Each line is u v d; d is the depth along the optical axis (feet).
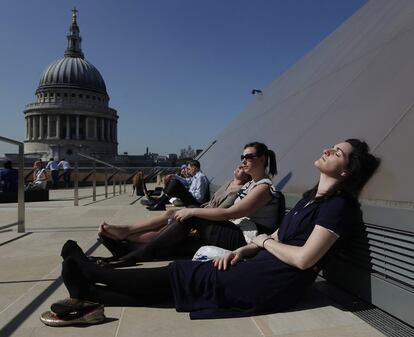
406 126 10.60
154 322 9.61
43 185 50.21
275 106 28.84
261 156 13.70
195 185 29.17
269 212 13.34
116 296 10.41
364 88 14.66
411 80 12.01
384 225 9.05
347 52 20.25
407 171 9.29
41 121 346.13
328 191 10.05
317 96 19.69
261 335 8.77
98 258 14.88
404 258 8.64
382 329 8.79
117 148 383.65
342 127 13.97
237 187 15.57
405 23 15.16
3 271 14.67
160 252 14.24
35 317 10.16
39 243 20.15
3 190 46.57
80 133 351.25
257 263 9.86
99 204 42.98
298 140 17.72
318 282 12.03
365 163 10.12
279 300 9.75
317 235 9.42
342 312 9.74
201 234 13.70
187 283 10.12
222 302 9.90
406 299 8.62
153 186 89.66
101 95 374.43
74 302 9.70
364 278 9.99
